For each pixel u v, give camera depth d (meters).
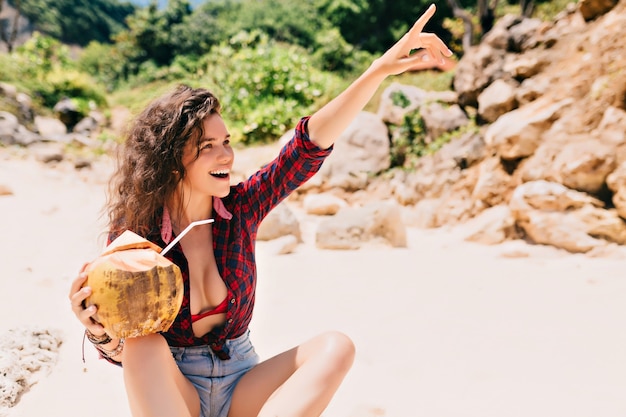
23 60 18.39
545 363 3.74
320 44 25.84
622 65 7.47
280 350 4.01
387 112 10.66
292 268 6.21
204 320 2.23
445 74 12.31
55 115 16.38
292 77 14.87
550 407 3.15
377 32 30.38
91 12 49.78
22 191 9.32
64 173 11.14
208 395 2.25
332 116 2.31
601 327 4.36
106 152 12.79
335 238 7.16
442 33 27.78
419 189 9.12
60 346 3.97
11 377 3.36
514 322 4.52
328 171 10.23
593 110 7.39
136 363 1.91
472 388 3.40
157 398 1.89
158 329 1.92
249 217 2.37
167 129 2.13
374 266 6.29
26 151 12.12
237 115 14.22
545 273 5.91
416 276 5.89
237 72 15.24
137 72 31.42
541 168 7.57
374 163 10.29
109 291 1.85
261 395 2.22
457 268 6.18
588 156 6.88
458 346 4.05
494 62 9.61
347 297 5.21
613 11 8.31
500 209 7.64
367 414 3.08
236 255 2.25
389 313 4.78
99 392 3.36
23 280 5.34
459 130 9.44
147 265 1.90
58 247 6.54
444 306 4.94
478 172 8.57
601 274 5.77
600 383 3.44
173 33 31.91
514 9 21.30
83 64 33.28
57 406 3.18
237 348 2.32
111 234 2.24
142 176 2.14
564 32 8.96
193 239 2.23
